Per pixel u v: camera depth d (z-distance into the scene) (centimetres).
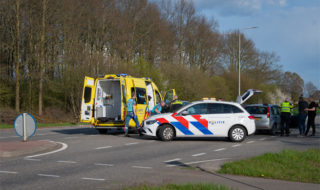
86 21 3459
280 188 573
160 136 1325
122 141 1325
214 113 1335
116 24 3556
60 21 3097
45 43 3175
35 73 3072
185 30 4403
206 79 4209
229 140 1376
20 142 1165
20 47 3155
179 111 1341
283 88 6525
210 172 718
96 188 584
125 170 746
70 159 892
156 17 3897
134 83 1602
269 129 1712
